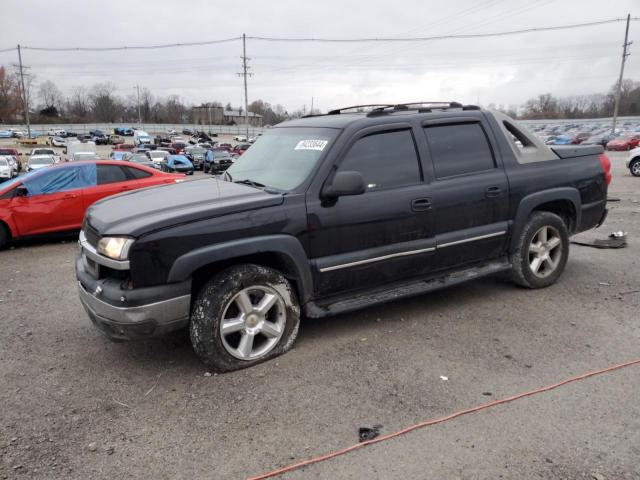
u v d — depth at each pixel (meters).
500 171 4.63
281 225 3.60
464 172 4.43
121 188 8.85
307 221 3.69
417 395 3.23
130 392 3.36
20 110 118.75
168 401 3.23
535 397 3.18
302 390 3.32
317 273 3.79
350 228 3.86
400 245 4.12
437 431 2.86
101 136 88.00
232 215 3.45
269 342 3.74
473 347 3.89
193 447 2.77
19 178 8.41
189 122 143.38
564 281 5.39
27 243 8.62
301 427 2.92
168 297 3.29
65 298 5.43
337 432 2.87
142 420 3.03
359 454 2.68
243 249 3.45
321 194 3.75
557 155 5.06
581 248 6.85
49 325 4.61
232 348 3.59
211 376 3.54
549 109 120.00
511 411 3.03
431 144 4.31
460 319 4.44
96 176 8.73
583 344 3.89
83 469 2.61
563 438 2.77
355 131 3.98
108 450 2.76
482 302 4.84
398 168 4.11
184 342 4.12
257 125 138.25
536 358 3.69
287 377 3.49
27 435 2.90
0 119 117.62
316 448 2.74
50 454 2.73
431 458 2.64
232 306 3.64
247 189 3.93
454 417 2.98
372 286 4.14
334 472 2.55
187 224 3.32
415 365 3.62
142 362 3.79
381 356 3.77
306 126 4.46
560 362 3.62
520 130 4.95
